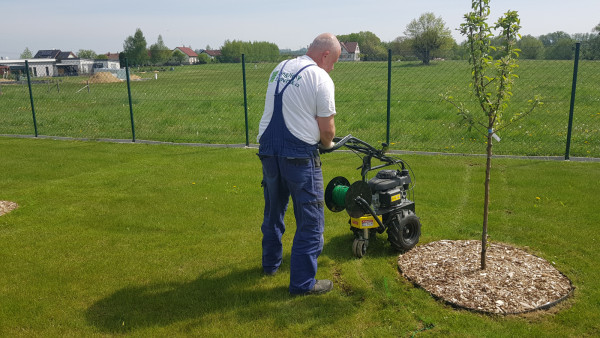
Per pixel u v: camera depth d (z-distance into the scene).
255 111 16.53
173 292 3.85
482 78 3.66
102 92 27.81
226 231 5.20
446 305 3.51
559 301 3.50
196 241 4.92
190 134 12.09
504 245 4.53
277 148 3.54
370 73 16.11
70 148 10.16
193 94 24.27
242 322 3.38
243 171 7.84
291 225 5.34
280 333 3.24
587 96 16.52
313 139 3.54
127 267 4.32
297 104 3.46
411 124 12.43
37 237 5.07
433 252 4.39
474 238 4.79
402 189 4.68
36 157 9.20
